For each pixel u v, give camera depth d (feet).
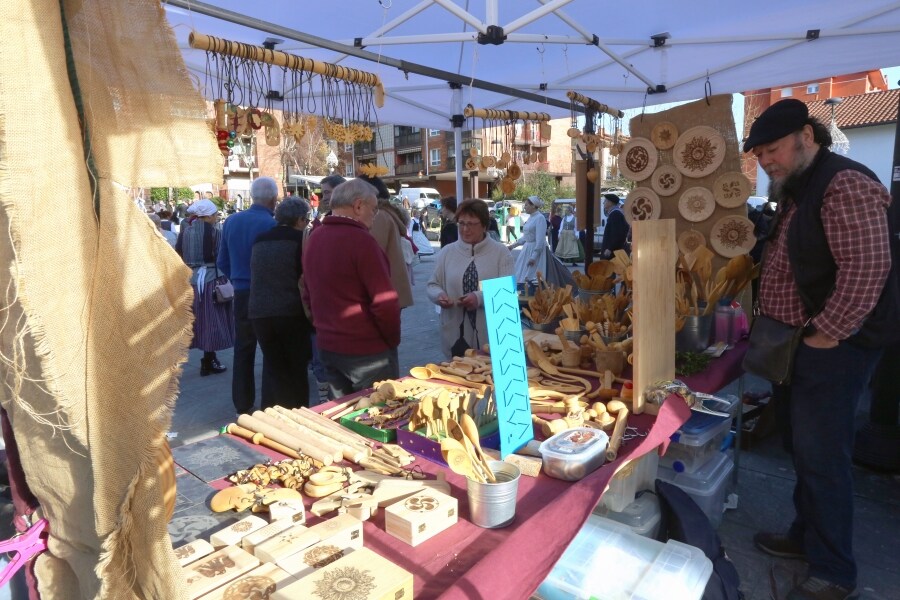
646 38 14.98
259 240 11.39
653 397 6.04
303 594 2.96
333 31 13.74
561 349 8.32
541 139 17.17
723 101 9.80
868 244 5.74
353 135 11.38
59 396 2.35
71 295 2.38
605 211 31.07
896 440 10.24
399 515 3.81
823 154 6.33
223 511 4.09
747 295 10.59
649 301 6.08
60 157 2.30
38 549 3.42
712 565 5.49
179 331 2.67
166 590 2.71
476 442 4.43
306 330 11.91
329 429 5.46
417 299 28.91
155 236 2.65
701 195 10.12
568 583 5.05
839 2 12.47
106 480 2.60
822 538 6.68
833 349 6.23
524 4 12.80
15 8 2.12
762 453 11.12
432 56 15.94
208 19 11.39
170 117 2.64
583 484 4.35
